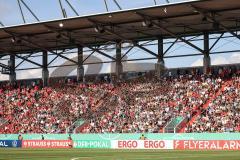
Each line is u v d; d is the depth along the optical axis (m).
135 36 67.94
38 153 44.12
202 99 61.75
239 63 66.31
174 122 58.84
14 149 56.03
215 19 57.56
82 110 69.44
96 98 71.25
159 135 55.56
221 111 57.78
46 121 70.06
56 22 59.78
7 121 73.69
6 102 78.88
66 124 67.19
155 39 68.56
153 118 61.12
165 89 66.69
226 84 63.12
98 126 64.00
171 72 70.38
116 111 66.00
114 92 70.81
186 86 65.56
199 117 58.00
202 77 65.81
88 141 60.69
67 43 72.75
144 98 66.50
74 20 58.62
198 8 53.03
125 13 55.47
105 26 61.69
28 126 70.62
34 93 78.19
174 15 56.44
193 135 53.25
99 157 35.16
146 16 56.78
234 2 50.69
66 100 73.44
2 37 69.06
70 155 39.38
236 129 53.78
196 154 39.44
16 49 77.56
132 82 71.44
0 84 85.31
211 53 64.94
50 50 74.56
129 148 57.00
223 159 31.34
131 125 61.53
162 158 33.25
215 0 49.78
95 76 76.12
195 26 61.88
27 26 61.84
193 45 64.62
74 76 78.38
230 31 58.22
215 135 51.75
